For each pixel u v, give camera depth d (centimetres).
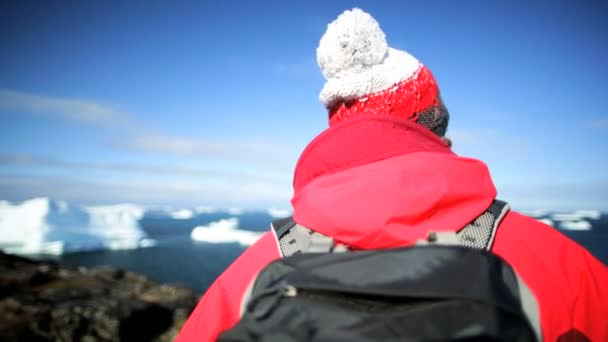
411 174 95
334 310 78
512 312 72
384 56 121
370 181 96
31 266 1262
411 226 91
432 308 73
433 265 79
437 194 91
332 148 110
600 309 93
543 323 87
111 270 1402
